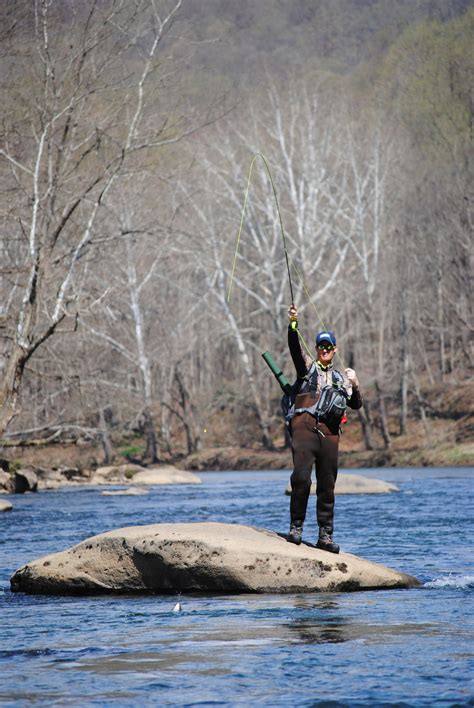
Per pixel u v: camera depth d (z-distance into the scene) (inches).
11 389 1927.9
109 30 1995.6
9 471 2381.9
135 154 2161.7
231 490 2135.8
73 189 2102.6
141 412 4003.4
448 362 4670.3
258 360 4355.3
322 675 385.4
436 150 4645.7
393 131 4387.3
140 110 1979.6
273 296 3922.2
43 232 1935.3
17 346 1919.3
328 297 3941.9
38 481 2420.0
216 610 547.5
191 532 644.7
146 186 2672.2
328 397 639.8
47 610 567.8
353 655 419.2
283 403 658.2
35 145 2090.3
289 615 524.7
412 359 4183.1
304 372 644.1
